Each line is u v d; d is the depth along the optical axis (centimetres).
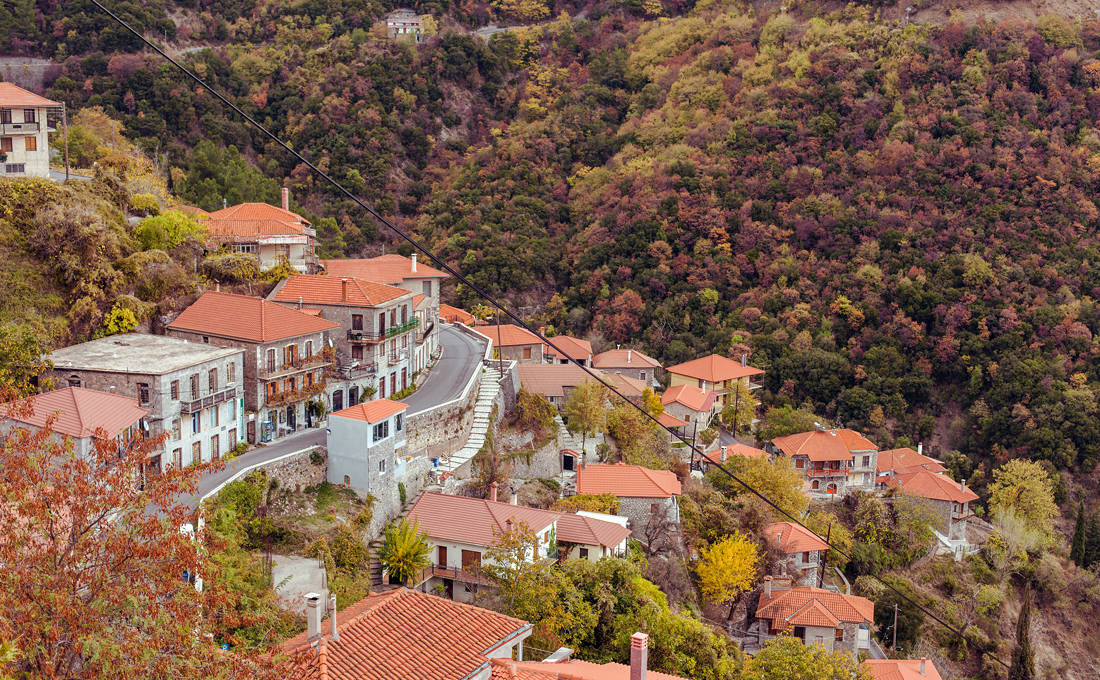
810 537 9725
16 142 8200
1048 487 13538
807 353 16125
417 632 4344
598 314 17025
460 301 16788
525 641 5666
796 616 8456
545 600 5931
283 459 6488
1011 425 15325
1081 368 16000
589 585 6456
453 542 6625
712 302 17112
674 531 8456
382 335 8156
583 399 9700
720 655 6744
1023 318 16612
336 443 6812
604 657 6144
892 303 17100
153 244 7969
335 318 8056
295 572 5700
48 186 7488
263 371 7075
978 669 10256
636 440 10356
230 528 5603
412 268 10206
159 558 3088
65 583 2891
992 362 16050
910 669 7512
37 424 5400
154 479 3291
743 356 15125
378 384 8144
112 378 6200
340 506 6594
